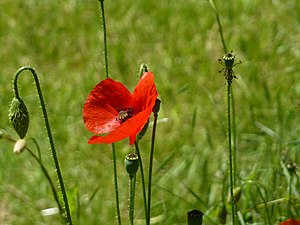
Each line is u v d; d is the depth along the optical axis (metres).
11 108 4.39
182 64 9.30
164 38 9.91
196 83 8.82
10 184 7.59
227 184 6.66
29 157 7.85
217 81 8.85
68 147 7.97
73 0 10.89
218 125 8.02
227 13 10.16
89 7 10.77
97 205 7.00
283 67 9.02
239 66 9.02
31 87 9.02
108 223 6.86
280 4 10.26
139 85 4.24
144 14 10.47
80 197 7.13
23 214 7.21
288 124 7.66
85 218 6.83
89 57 9.73
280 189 6.38
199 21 10.12
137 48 9.77
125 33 10.14
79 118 8.44
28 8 10.93
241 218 5.70
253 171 6.61
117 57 9.48
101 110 4.39
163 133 8.09
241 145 7.55
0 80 9.20
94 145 7.89
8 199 7.42
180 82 8.87
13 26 10.52
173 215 6.61
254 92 8.42
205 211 6.66
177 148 7.66
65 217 5.51
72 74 9.38
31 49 9.98
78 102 8.68
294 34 9.67
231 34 9.64
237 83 8.56
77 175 7.56
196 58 9.40
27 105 8.69
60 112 8.53
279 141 6.75
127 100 4.39
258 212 6.08
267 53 9.30
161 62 9.41
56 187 7.39
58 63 9.63
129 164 4.52
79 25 10.43
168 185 7.05
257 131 7.71
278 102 7.69
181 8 10.40
